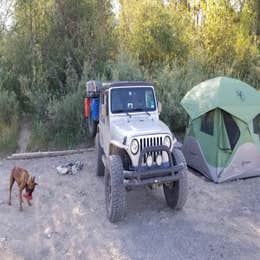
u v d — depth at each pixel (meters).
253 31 15.70
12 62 11.08
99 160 6.89
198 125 7.35
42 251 4.43
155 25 12.64
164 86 10.09
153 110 6.06
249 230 4.82
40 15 11.48
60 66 11.16
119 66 10.27
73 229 4.99
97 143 6.92
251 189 6.32
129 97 5.97
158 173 4.95
